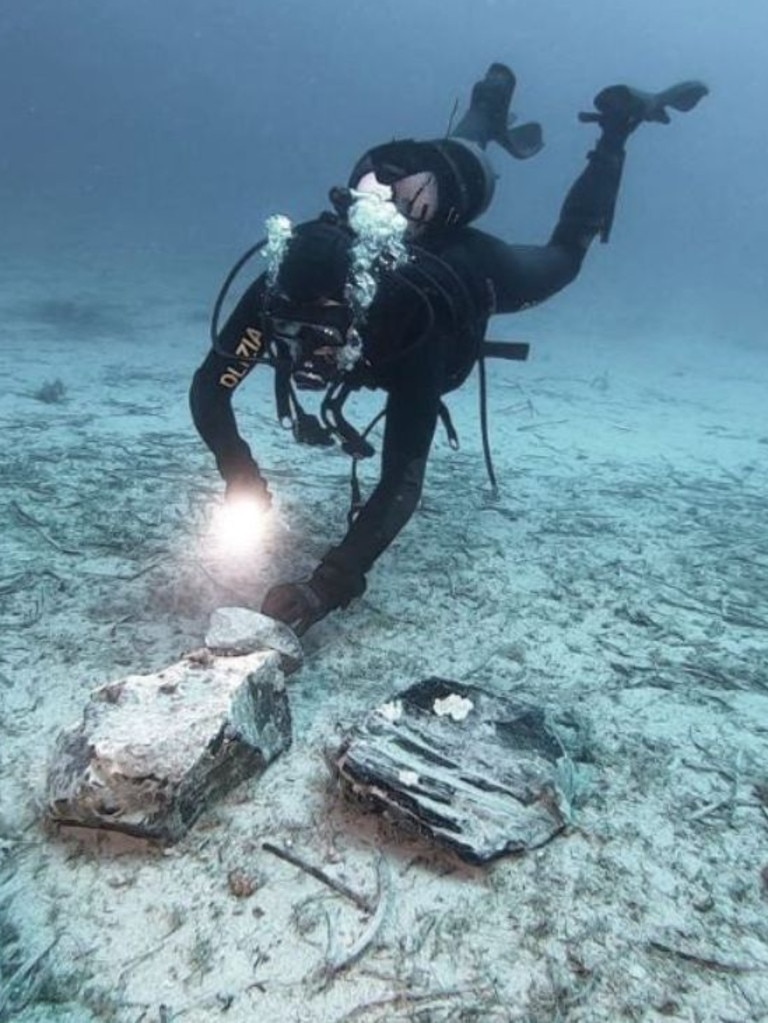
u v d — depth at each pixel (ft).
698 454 27.12
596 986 6.69
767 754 10.07
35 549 14.19
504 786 8.26
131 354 37.37
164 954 6.71
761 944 7.22
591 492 21.08
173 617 12.28
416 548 15.90
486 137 19.15
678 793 9.16
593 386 39.32
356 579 10.96
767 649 12.96
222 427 12.16
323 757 9.26
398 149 11.40
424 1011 6.39
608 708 10.85
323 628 12.30
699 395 40.06
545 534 17.44
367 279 9.25
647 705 11.01
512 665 11.82
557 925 7.25
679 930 7.29
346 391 10.62
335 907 7.28
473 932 7.13
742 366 52.90
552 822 8.16
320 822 8.25
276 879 7.52
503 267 12.86
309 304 9.45
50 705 9.82
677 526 18.84
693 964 6.95
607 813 8.70
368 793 8.06
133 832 7.54
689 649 12.76
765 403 39.24
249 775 8.70
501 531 17.37
